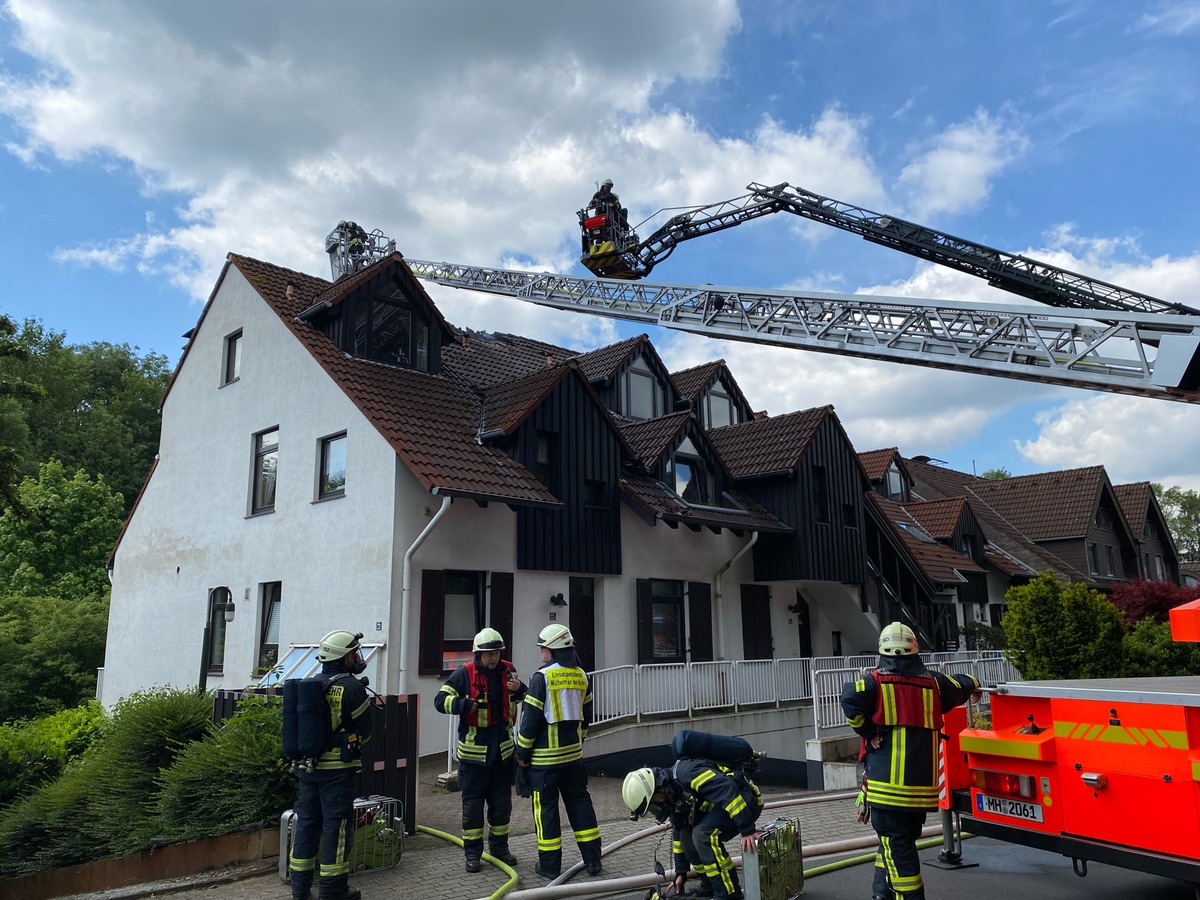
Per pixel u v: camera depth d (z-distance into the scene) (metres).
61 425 40.59
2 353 19.30
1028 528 35.09
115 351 49.25
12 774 11.38
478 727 6.85
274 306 15.83
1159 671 13.45
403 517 12.96
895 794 5.04
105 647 20.64
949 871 6.68
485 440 14.45
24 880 8.55
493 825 6.95
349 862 6.58
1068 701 5.58
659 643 16.92
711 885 5.35
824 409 20.17
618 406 19.59
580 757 6.62
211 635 16.36
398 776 7.90
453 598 13.70
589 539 15.55
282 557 14.88
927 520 27.41
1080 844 5.45
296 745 5.91
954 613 24.88
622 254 28.84
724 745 5.48
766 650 19.19
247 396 16.62
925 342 16.48
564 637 6.70
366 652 12.54
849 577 19.70
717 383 22.88
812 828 8.23
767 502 19.23
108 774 8.80
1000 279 22.38
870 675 5.25
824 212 25.20
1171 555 40.28
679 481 18.03
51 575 27.12
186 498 17.92
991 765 6.06
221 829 7.32
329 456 14.54
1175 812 4.95
